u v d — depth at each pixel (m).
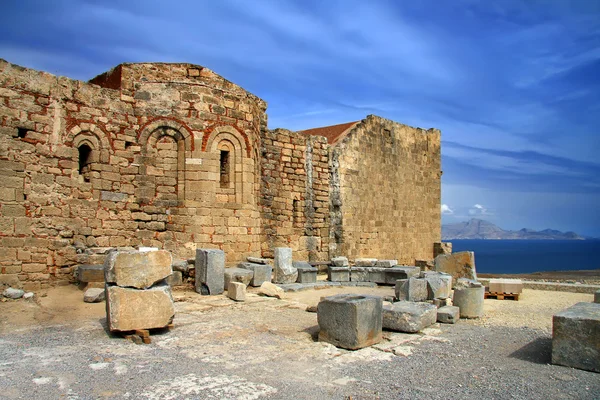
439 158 37.00
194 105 19.62
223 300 15.48
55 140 16.66
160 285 11.34
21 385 7.79
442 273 17.61
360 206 29.19
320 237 26.91
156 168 19.25
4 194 15.22
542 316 14.24
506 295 17.78
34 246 15.85
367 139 29.98
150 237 19.02
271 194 24.62
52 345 10.06
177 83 19.53
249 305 14.80
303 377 8.45
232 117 20.45
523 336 11.59
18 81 15.79
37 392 7.50
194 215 19.23
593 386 8.16
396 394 7.71
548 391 7.91
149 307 10.86
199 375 8.41
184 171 19.38
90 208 17.58
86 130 17.62
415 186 34.22
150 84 19.28
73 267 16.69
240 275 17.34
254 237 20.80
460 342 10.95
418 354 9.92
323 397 7.56
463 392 7.83
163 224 19.27
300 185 26.11
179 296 15.92
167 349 9.95
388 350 10.13
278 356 9.62
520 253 185.75
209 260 16.38
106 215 17.98
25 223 15.68
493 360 9.61
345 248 27.94
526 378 8.52
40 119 16.27
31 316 12.70
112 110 18.38
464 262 18.45
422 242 34.75
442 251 35.62
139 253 11.03
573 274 38.72
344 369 8.91
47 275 16.09
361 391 7.83
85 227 17.39
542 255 162.12
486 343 10.90
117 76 19.19
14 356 9.27
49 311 13.22
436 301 14.66
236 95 20.70
